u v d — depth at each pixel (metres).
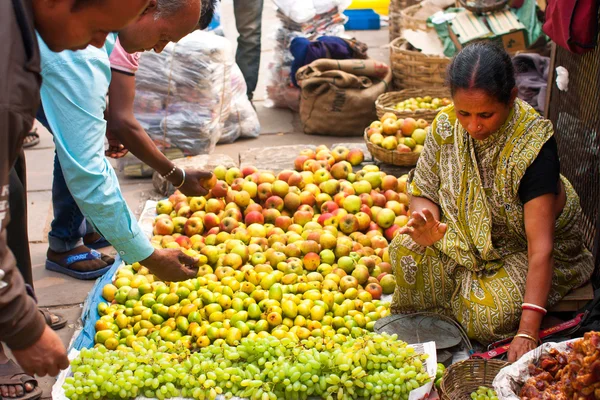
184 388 2.72
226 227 4.07
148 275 3.66
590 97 3.54
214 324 3.15
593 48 3.46
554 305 3.09
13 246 2.97
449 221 3.01
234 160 5.52
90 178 2.74
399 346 2.79
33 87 1.65
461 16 6.10
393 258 3.18
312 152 4.80
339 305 3.32
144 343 3.03
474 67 2.54
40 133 6.39
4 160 1.63
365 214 4.07
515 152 2.74
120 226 2.84
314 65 6.00
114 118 3.33
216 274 3.55
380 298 3.53
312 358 2.68
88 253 4.03
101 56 2.78
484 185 2.88
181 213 4.26
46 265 4.08
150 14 2.57
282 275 3.47
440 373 2.74
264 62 8.11
